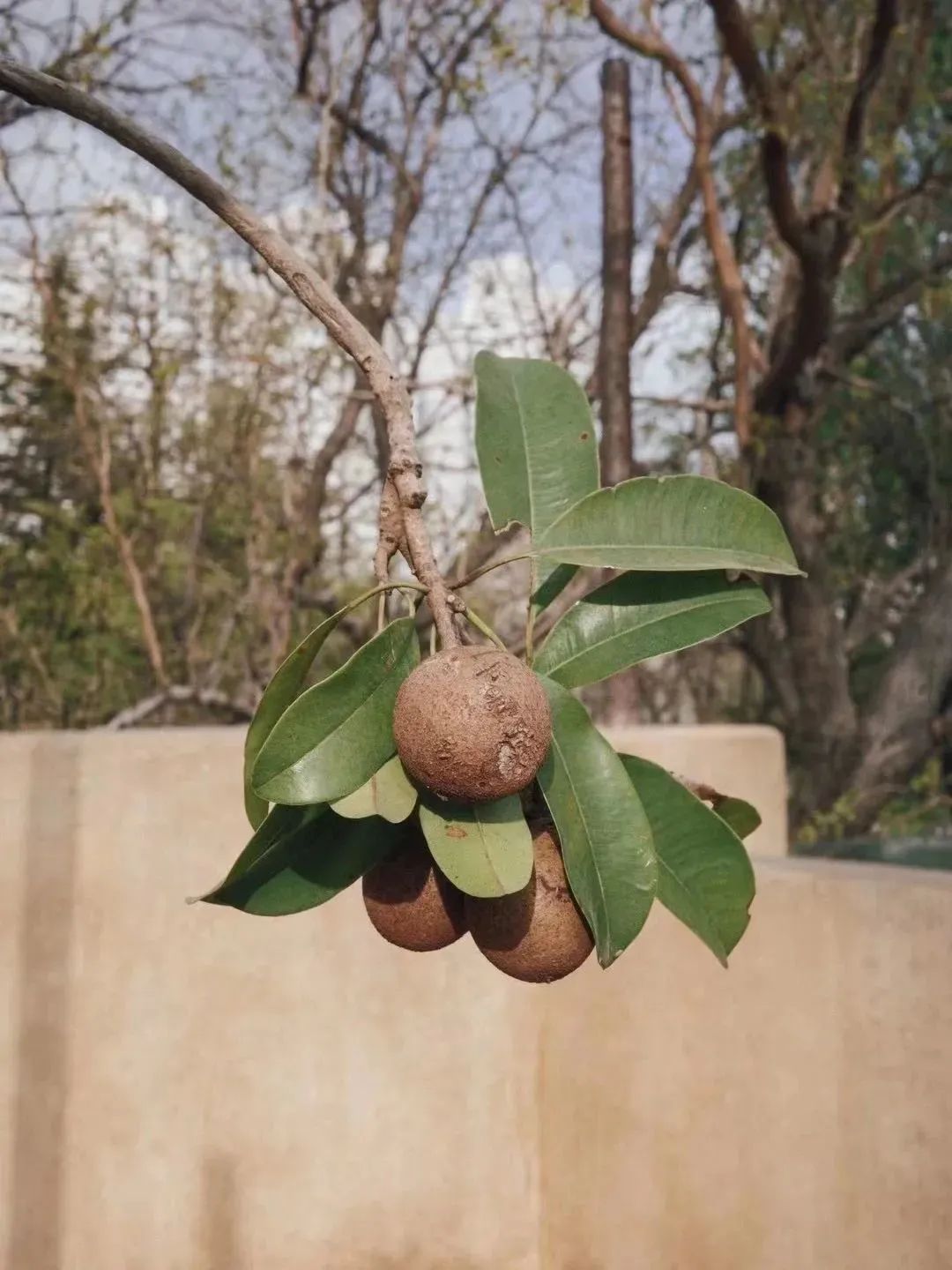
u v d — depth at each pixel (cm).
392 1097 122
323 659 229
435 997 123
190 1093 118
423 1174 122
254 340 207
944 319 231
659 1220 107
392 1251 120
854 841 179
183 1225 117
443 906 44
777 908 99
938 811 247
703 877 49
